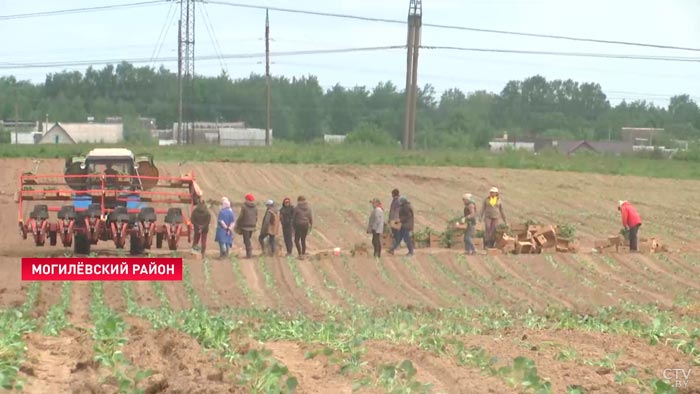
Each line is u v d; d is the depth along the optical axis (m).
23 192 102.06
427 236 119.38
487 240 114.56
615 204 168.62
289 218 106.38
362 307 81.44
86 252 101.75
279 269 97.25
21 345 47.12
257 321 70.25
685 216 159.25
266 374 41.50
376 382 44.03
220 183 172.75
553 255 108.56
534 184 184.38
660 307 84.62
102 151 107.81
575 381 45.91
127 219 98.81
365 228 138.25
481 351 49.72
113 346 49.44
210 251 114.06
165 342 51.66
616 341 59.38
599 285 96.06
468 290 92.56
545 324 70.62
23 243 115.88
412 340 57.56
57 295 81.25
